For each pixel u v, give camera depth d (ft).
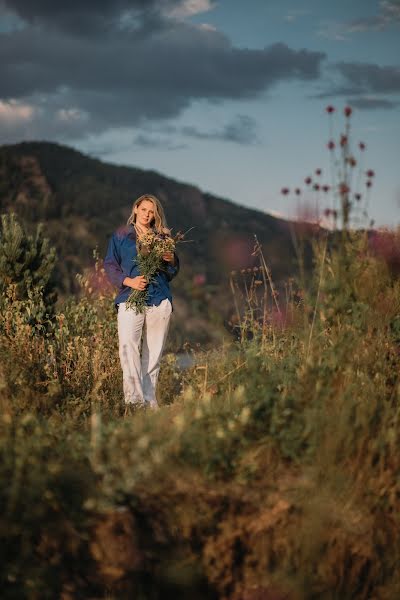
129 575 9.25
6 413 12.19
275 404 11.53
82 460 10.38
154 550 9.57
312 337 13.58
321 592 9.55
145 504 9.98
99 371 19.13
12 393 15.07
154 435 10.80
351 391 12.90
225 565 9.72
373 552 10.18
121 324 18.84
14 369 15.98
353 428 11.38
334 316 13.25
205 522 10.00
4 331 20.10
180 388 22.24
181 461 10.60
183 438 10.71
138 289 18.44
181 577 9.35
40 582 8.59
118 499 9.32
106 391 18.83
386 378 14.73
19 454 9.75
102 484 9.74
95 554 9.29
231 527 9.92
